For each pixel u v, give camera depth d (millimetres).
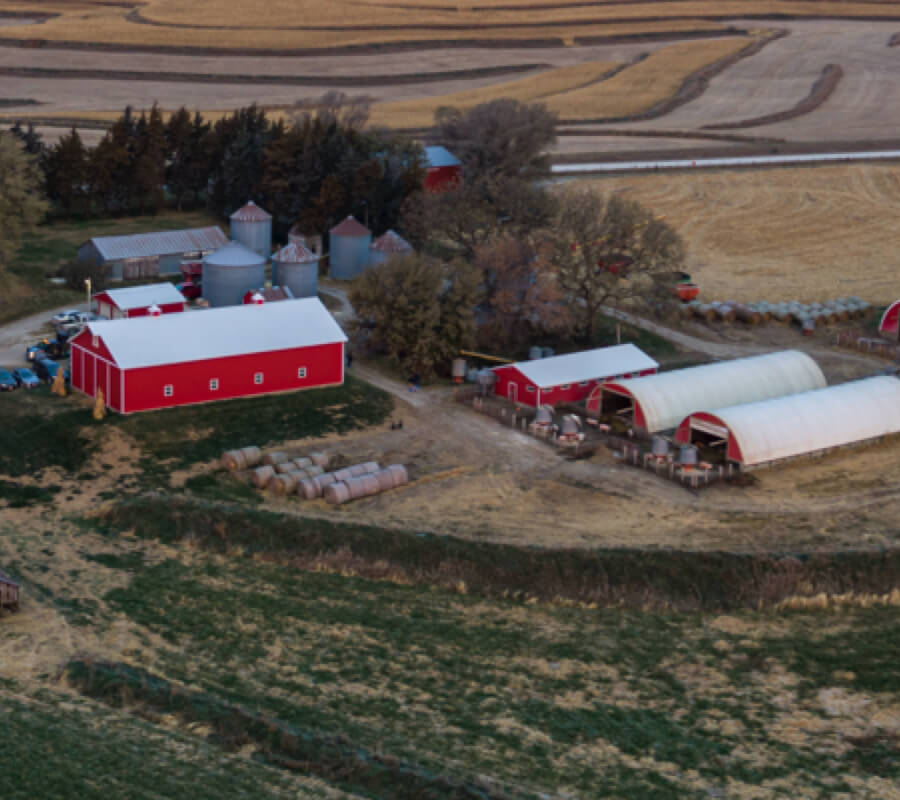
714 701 64625
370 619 70688
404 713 61375
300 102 190375
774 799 56469
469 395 106250
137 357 95688
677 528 82562
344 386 105438
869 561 78625
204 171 158250
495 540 79188
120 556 76312
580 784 56500
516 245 119312
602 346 120875
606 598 74812
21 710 58281
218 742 57500
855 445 98750
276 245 148375
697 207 178250
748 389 103562
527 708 62750
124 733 57156
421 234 134500
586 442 97625
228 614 70062
